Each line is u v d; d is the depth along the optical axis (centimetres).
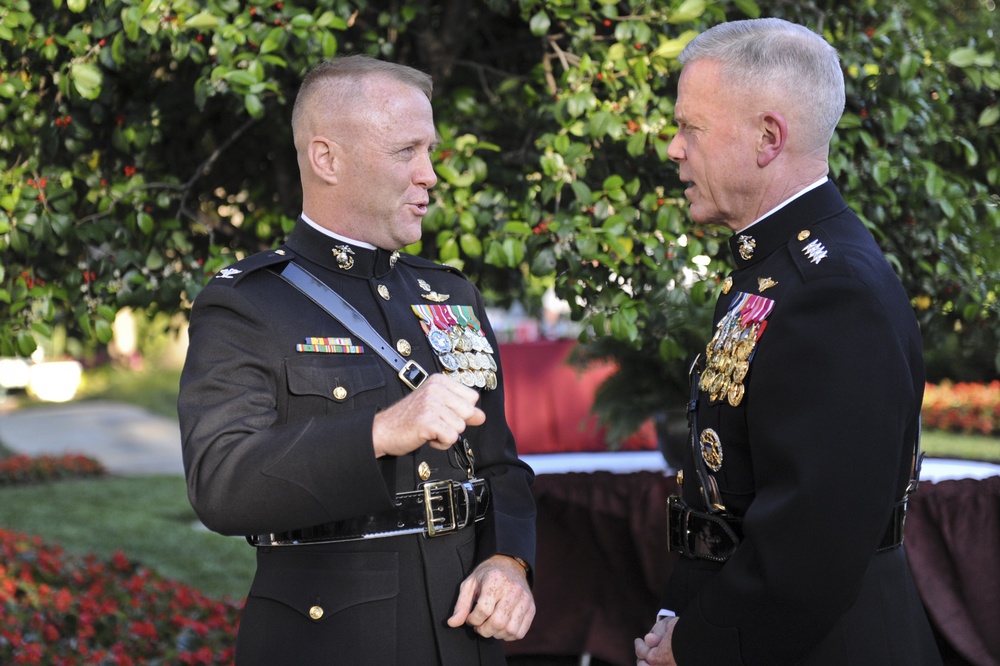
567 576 379
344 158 232
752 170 224
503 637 223
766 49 220
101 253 370
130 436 1616
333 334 230
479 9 397
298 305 230
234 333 222
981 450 1152
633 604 374
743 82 220
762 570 200
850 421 197
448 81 415
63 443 1548
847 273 207
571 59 357
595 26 365
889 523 223
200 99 320
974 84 354
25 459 1239
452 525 227
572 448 564
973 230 374
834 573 195
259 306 225
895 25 358
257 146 419
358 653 216
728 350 222
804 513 196
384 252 246
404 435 200
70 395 2147
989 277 370
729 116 222
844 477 195
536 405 566
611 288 340
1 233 327
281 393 222
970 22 488
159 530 894
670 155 236
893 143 365
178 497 1071
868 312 203
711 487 227
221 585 714
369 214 235
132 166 377
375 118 229
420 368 234
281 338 224
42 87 348
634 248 345
